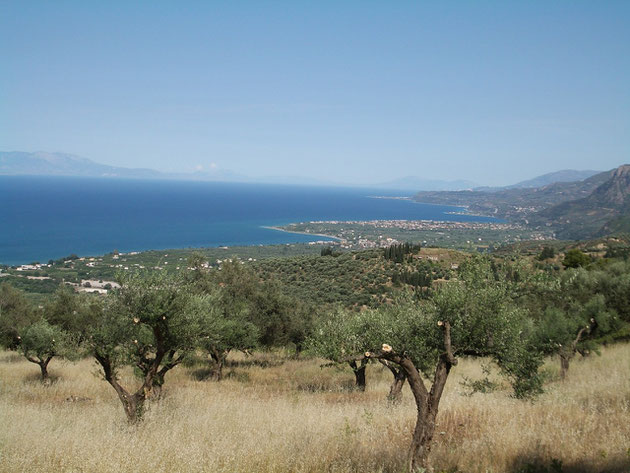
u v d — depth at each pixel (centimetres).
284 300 2545
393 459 616
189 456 625
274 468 588
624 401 884
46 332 1723
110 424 892
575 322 1511
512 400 974
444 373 620
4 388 1462
